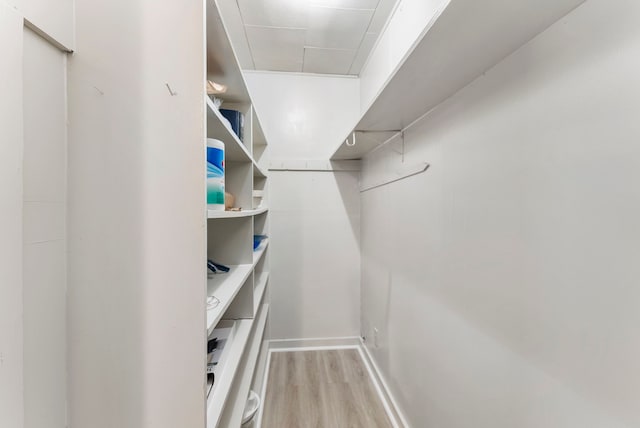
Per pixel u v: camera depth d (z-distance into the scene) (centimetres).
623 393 56
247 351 171
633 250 54
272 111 267
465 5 63
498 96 91
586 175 63
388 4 176
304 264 271
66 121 64
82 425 65
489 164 95
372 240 235
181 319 66
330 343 274
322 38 211
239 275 131
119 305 65
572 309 66
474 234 103
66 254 64
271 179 268
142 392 66
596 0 60
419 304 148
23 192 53
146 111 65
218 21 86
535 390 77
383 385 203
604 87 59
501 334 90
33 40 55
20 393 52
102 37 64
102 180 65
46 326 59
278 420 180
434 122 132
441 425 126
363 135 185
